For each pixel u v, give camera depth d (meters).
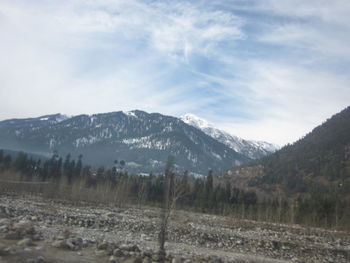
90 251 20.41
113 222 43.53
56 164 140.00
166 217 24.17
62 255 17.91
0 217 33.16
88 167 140.38
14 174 106.81
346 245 51.75
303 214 91.12
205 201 107.19
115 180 131.00
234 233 49.97
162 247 23.45
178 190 25.45
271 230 61.12
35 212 42.16
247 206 106.75
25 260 15.20
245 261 30.28
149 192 117.69
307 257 40.78
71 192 90.62
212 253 33.47
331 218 88.06
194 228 49.41
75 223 38.84
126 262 18.64
